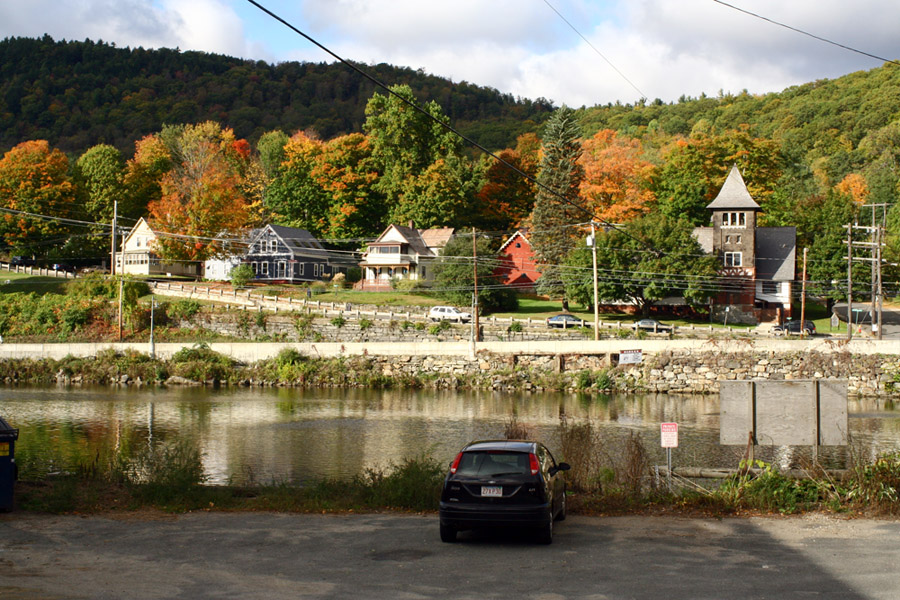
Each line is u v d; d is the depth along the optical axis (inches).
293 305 3503.9
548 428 1804.9
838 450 1413.6
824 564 530.3
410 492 773.3
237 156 6003.9
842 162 5925.2
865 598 449.1
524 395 2605.8
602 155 4271.7
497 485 589.3
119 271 4424.2
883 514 701.9
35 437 1692.9
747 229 3523.6
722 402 784.3
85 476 918.4
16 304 3663.9
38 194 4200.3
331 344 2999.5
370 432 1768.0
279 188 4886.8
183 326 3481.8
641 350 2657.5
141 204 4955.7
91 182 4709.6
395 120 4788.4
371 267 4153.5
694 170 4542.3
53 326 3558.1
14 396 2596.0
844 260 3590.1
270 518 713.6
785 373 2534.5
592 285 3329.2
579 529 658.8
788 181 5319.9
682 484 812.6
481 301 3503.9
